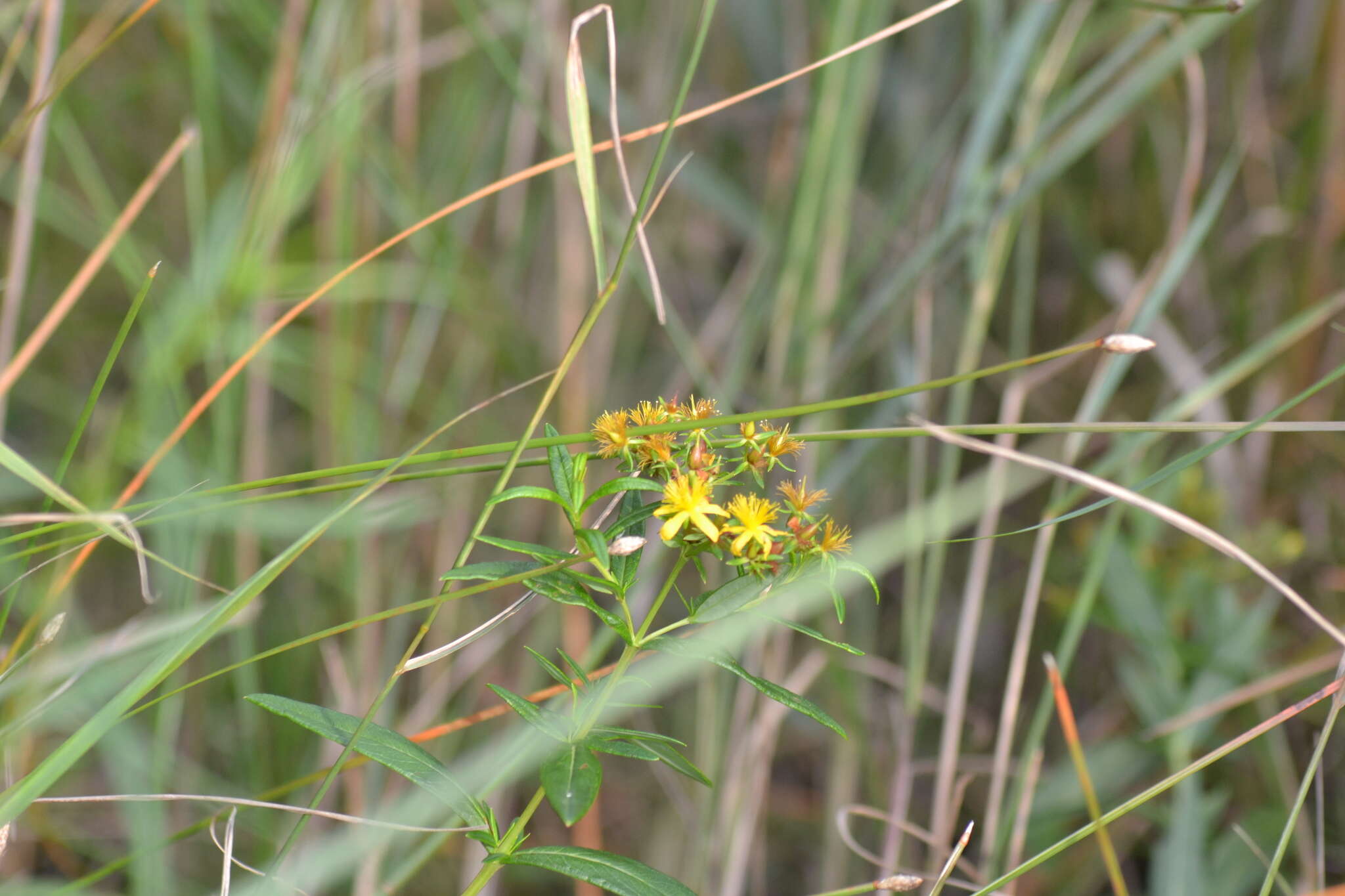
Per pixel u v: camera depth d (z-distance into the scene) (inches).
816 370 53.1
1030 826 50.7
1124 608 52.0
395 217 57.4
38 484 43.0
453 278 56.0
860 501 61.4
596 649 46.9
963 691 49.4
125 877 50.9
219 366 51.0
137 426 49.2
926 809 56.5
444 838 47.1
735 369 54.8
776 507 42.5
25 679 45.6
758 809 50.6
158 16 59.7
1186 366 58.8
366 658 52.7
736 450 44.4
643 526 44.4
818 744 60.2
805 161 51.5
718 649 42.6
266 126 50.6
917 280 52.2
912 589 50.1
